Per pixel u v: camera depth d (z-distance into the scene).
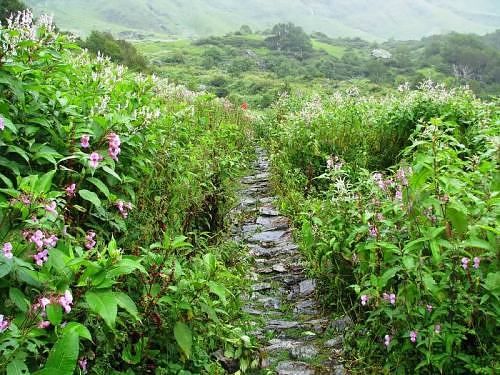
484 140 6.65
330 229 4.93
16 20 4.34
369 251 4.18
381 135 9.09
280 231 7.16
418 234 3.68
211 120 12.23
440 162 3.83
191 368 3.57
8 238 2.68
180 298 3.48
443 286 3.37
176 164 6.10
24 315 2.57
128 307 2.75
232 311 4.47
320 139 9.24
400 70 105.62
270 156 11.60
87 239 3.37
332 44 161.38
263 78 72.25
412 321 3.53
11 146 3.38
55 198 3.11
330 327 4.51
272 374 3.88
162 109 7.45
